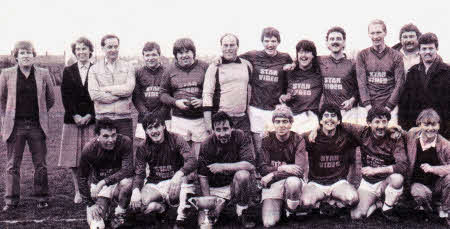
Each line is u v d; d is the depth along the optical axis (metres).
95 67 6.20
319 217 5.50
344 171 5.52
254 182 6.11
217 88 6.03
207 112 5.92
